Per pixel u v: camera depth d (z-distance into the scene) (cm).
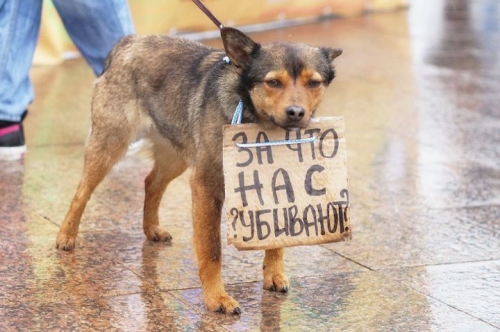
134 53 693
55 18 1312
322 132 588
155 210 719
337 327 573
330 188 590
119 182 864
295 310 597
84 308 586
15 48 884
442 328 576
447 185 886
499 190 874
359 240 736
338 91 1243
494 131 1080
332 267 677
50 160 912
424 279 657
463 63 1445
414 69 1388
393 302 614
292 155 583
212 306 588
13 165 891
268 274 631
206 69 639
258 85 568
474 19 1845
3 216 753
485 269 679
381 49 1512
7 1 872
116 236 727
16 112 895
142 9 1352
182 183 874
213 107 600
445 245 729
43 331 551
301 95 558
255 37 1520
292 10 1652
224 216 767
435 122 1112
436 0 2066
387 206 823
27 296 601
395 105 1184
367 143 1020
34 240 705
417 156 978
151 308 590
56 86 1201
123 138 698
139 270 657
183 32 1445
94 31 878
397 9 1897
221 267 634
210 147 596
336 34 1606
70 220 693
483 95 1251
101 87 702
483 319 591
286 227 584
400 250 716
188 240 726
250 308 597
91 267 658
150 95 678
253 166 577
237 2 1518
